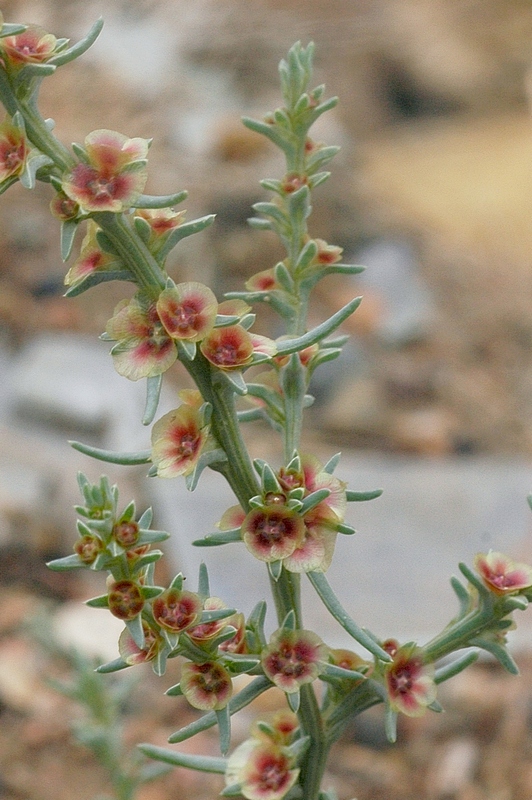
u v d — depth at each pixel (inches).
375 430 38.5
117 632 27.6
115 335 11.6
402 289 47.0
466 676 27.2
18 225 46.5
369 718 25.6
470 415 40.0
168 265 44.4
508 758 25.1
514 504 33.1
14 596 29.4
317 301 46.3
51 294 43.6
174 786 24.2
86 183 11.4
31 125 11.6
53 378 37.6
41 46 11.7
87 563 11.5
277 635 12.0
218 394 11.9
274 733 12.7
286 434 12.8
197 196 46.0
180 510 31.6
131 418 36.7
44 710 25.7
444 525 32.3
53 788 23.8
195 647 11.9
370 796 24.4
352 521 32.2
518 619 28.9
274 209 13.3
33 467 33.9
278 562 11.6
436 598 29.6
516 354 44.4
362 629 12.4
